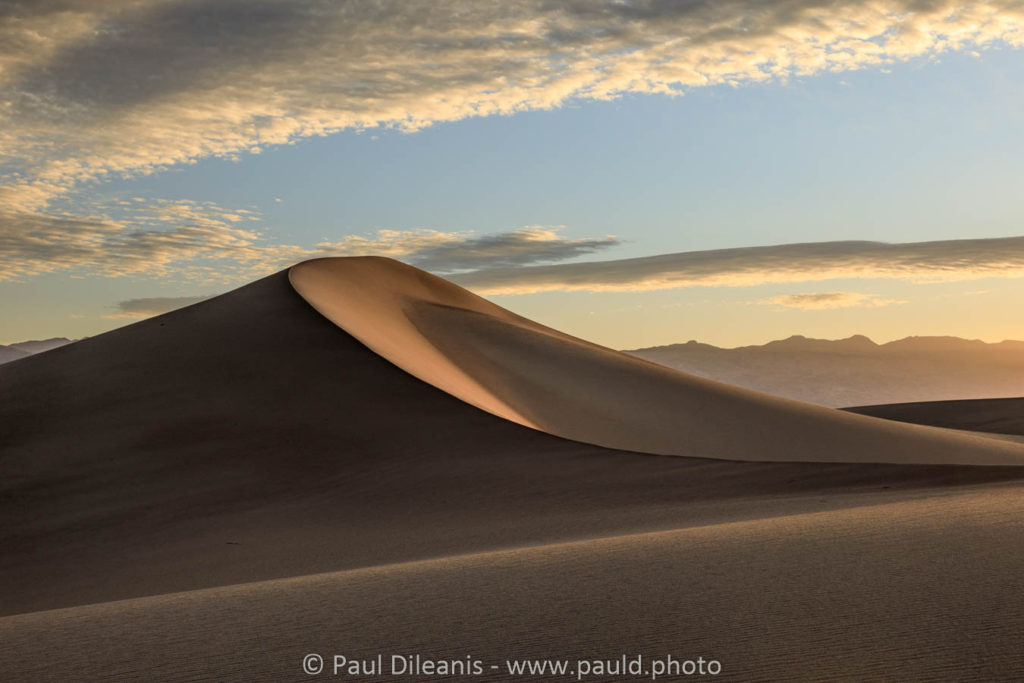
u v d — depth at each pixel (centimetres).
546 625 888
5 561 2300
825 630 798
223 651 875
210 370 3659
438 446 2955
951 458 3884
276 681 765
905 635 768
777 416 4522
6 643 998
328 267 5534
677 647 782
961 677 663
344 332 3928
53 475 2914
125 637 977
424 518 2322
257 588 1352
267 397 3397
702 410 4506
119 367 3791
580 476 2633
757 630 815
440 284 6550
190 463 2920
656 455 2869
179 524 2466
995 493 1905
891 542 1225
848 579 998
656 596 983
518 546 1755
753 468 2656
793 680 680
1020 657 696
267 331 3981
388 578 1293
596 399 4534
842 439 4181
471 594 1078
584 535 1852
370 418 3197
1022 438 5862
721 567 1128
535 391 4572
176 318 4369
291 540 2225
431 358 4503
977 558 1066
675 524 1866
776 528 1485
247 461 2905
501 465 2764
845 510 1733
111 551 2303
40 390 3656
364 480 2703
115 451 3059
